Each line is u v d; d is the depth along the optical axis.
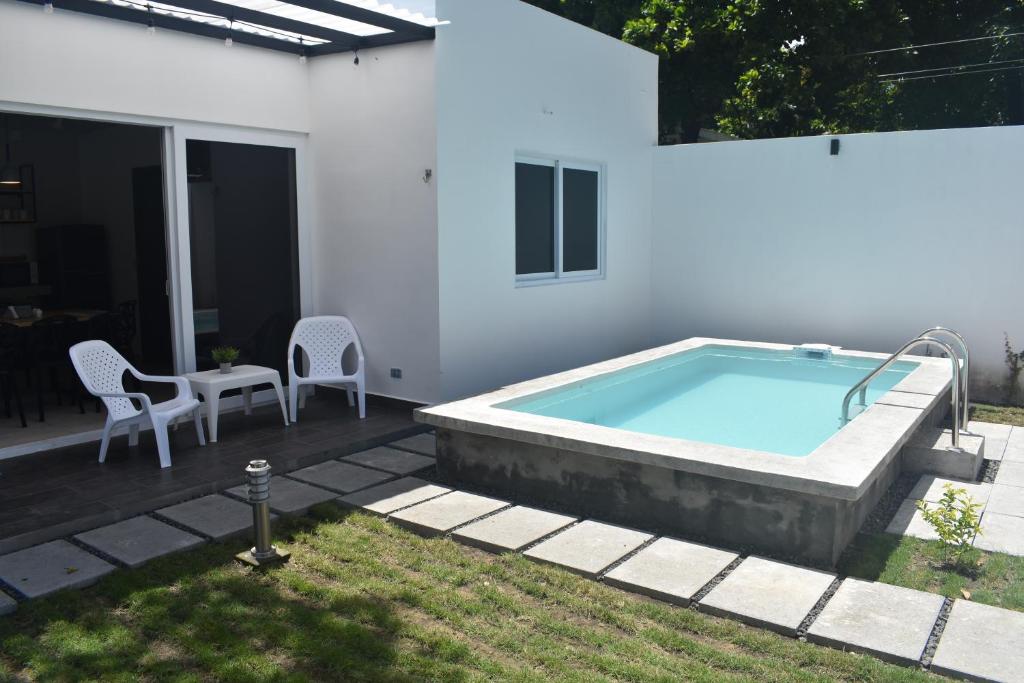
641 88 9.01
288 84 6.64
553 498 4.48
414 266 6.34
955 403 4.98
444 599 3.32
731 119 15.57
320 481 4.85
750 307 8.78
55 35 5.12
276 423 6.11
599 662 2.83
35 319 6.45
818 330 8.39
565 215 8.00
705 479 3.94
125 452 5.31
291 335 6.91
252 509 4.05
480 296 6.71
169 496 4.45
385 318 6.59
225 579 3.53
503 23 6.76
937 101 14.43
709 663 2.85
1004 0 13.71
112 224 8.96
